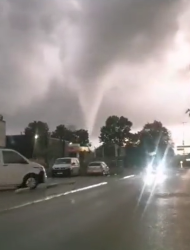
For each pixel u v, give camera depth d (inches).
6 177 819.4
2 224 442.6
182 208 571.8
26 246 337.1
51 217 493.4
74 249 324.8
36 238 368.8
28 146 2279.8
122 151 3449.8
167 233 387.2
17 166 835.4
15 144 2301.9
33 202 641.6
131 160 2598.4
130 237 370.3
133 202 654.5
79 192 837.8
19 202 635.5
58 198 714.2
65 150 2507.4
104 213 528.1
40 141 2289.6
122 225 434.6
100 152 3496.6
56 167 1601.9
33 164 863.1
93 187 978.7
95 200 685.3
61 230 407.2
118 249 323.3
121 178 1406.3
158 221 459.2
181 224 437.1
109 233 390.3
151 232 393.4
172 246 332.5
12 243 348.8
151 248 326.0
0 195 741.9
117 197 736.3
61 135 3858.3
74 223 449.1
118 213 528.1
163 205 609.9
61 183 1063.6
